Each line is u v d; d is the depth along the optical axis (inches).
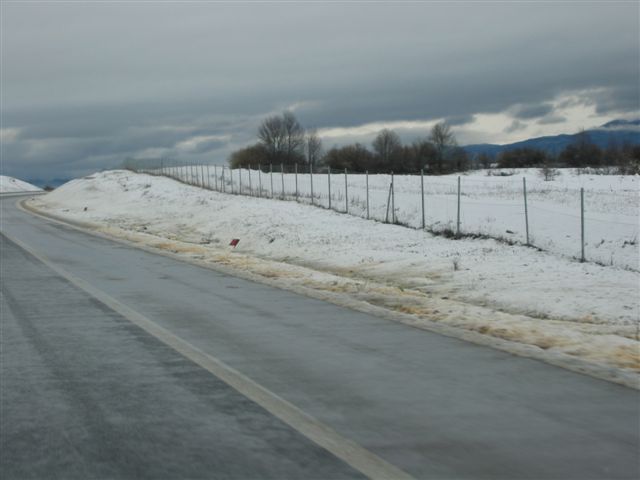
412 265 740.7
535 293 553.9
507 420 209.6
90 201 2228.1
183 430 199.3
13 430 198.8
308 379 260.5
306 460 175.3
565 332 367.6
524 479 163.2
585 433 197.3
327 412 217.8
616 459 176.2
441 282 633.0
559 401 230.8
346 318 404.5
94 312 421.1
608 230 944.9
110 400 230.8
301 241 989.8
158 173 2773.1
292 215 1239.5
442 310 444.1
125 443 187.9
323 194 1689.2
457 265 701.3
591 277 616.1
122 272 653.3
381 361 291.9
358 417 212.4
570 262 705.0
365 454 179.9
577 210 1148.5
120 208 1916.8
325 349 316.5
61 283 567.5
